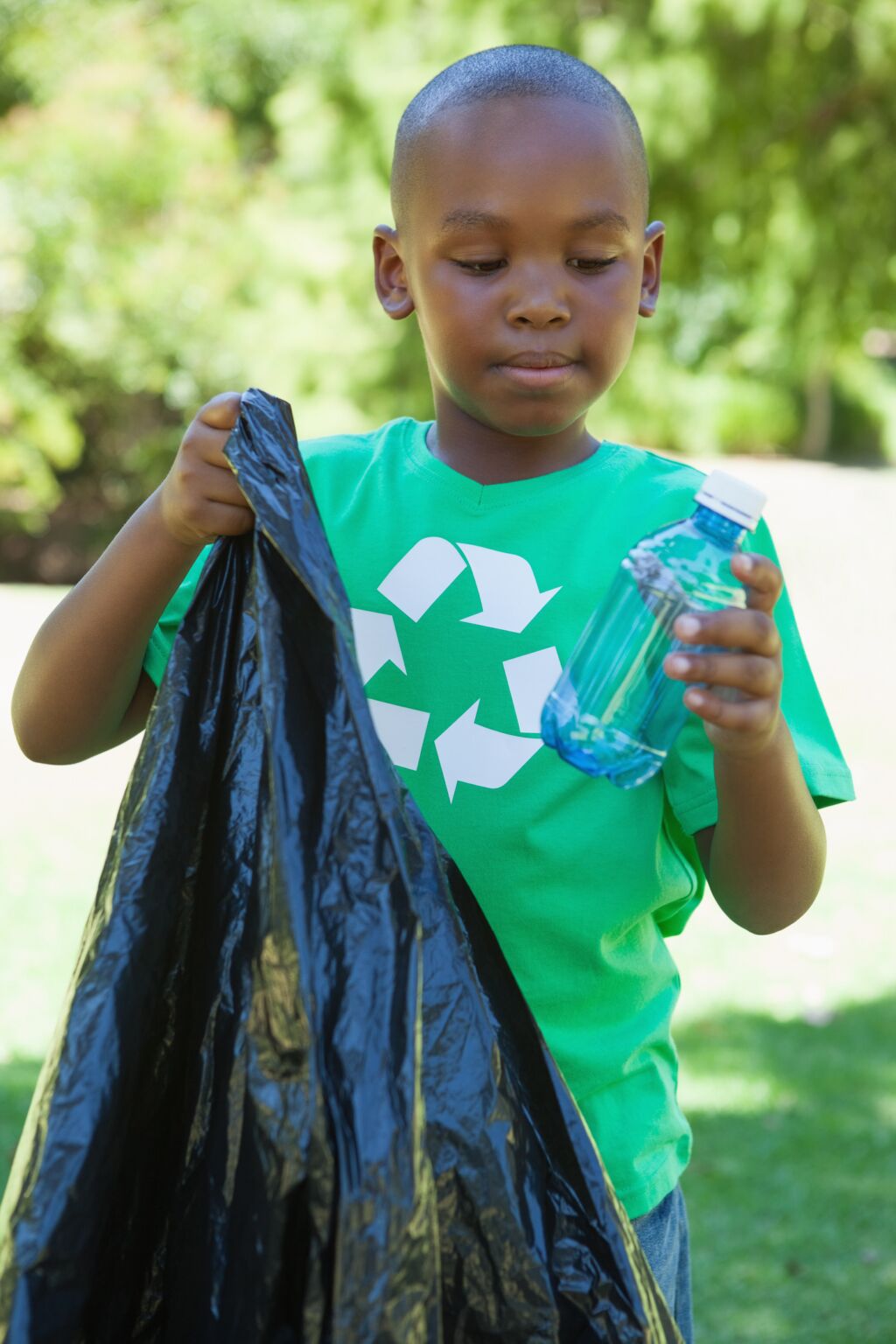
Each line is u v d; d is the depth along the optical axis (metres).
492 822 1.37
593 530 1.45
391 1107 0.98
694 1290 3.06
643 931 1.44
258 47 15.76
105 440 14.52
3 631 10.16
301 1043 1.01
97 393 13.66
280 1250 1.00
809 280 10.56
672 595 1.20
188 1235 1.07
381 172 11.67
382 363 12.20
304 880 1.03
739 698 1.16
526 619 1.42
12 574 13.91
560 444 1.49
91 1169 1.04
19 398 12.81
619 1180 1.37
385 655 1.43
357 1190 0.96
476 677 1.41
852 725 8.37
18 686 1.42
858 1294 3.04
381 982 1.00
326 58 15.25
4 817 6.32
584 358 1.36
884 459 25.38
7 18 14.64
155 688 1.47
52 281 12.80
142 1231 1.11
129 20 15.21
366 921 1.01
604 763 1.25
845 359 12.65
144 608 1.34
